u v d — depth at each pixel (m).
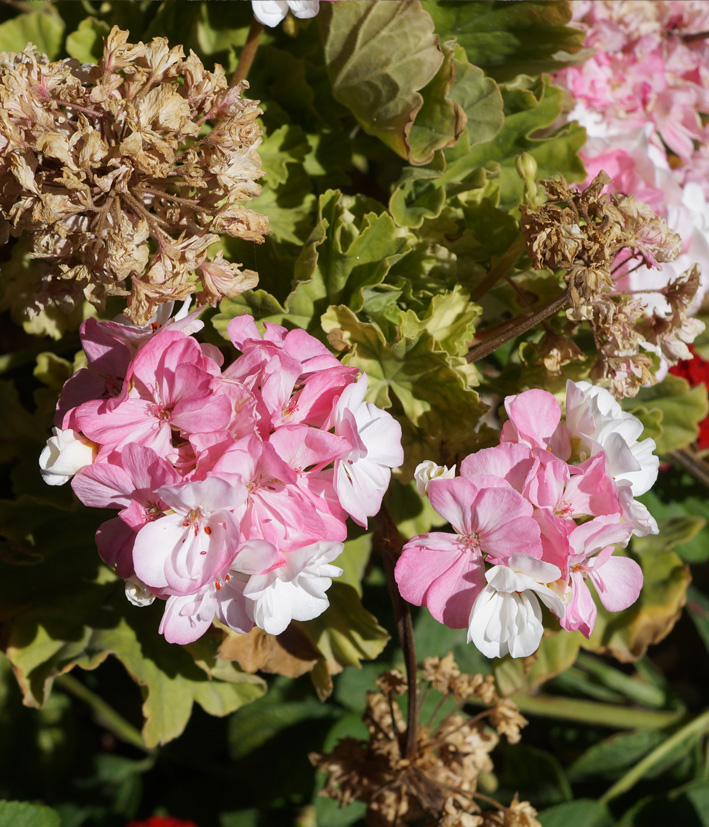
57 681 0.71
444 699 0.62
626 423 0.52
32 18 0.62
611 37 0.65
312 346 0.52
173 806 0.74
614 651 0.67
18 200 0.50
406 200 0.62
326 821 0.72
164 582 0.48
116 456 0.49
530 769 0.74
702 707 0.86
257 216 0.51
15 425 0.65
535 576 0.49
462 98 0.61
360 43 0.59
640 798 0.76
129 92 0.50
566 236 0.51
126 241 0.49
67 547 0.64
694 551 0.73
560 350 0.56
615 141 0.64
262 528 0.48
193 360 0.50
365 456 0.51
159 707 0.62
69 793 0.73
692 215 0.65
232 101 0.51
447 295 0.58
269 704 0.73
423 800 0.58
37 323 0.62
